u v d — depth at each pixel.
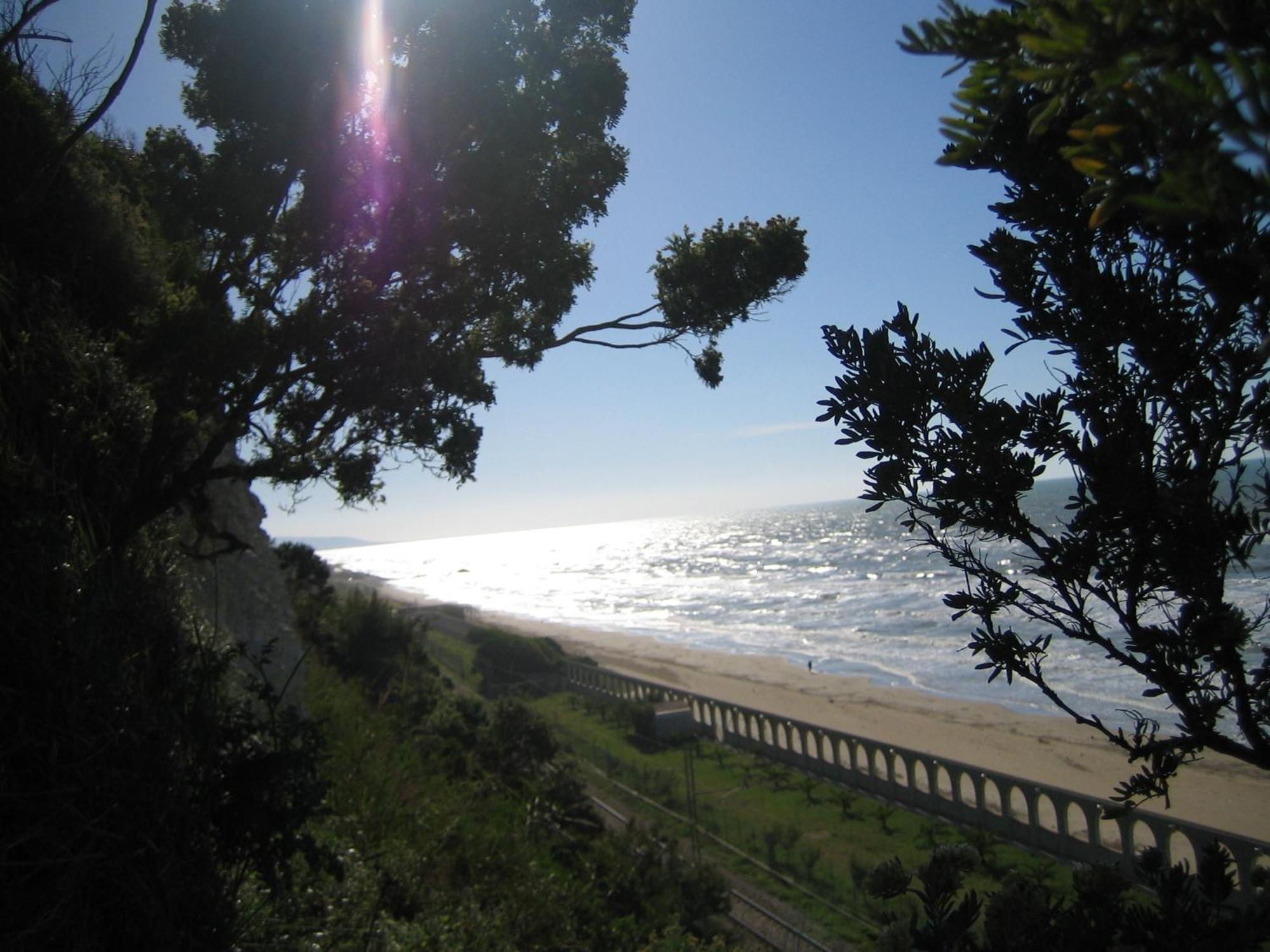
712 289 7.81
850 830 13.80
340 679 16.84
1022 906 2.54
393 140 7.27
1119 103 1.10
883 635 50.75
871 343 2.43
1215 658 2.08
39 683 3.90
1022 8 1.31
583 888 9.98
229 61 7.31
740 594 84.94
